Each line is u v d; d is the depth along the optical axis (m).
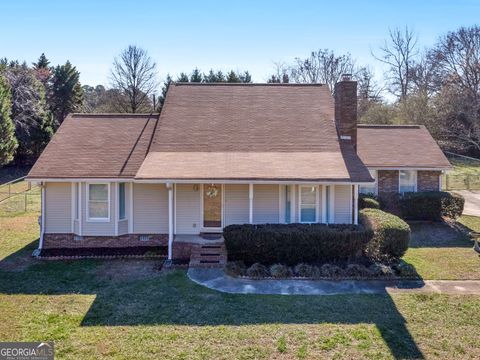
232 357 8.34
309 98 20.92
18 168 46.19
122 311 10.71
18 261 15.61
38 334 9.37
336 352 8.55
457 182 35.16
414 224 21.78
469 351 8.61
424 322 10.01
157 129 18.72
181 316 10.38
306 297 11.70
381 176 23.55
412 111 46.75
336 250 14.50
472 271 14.05
